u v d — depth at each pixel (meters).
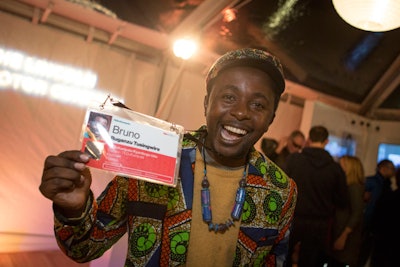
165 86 3.48
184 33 3.07
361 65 3.92
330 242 3.23
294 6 3.03
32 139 2.96
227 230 0.83
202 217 0.82
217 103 0.81
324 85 4.14
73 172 0.64
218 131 0.82
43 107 2.98
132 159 0.73
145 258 0.79
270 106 0.83
